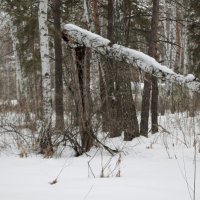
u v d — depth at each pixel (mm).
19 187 4562
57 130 7273
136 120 9539
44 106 7719
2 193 4285
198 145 7637
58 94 10477
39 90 9531
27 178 5078
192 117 9727
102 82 7730
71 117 7305
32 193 4262
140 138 9375
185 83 6395
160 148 7867
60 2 13078
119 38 9469
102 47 7078
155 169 5621
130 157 6820
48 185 4648
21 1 12531
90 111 7211
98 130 7406
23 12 12938
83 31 7211
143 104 10234
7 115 9914
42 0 8039
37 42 14289
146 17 13305
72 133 7312
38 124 8375
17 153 7301
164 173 5305
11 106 10664
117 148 7641
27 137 8438
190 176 5094
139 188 4398
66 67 7371
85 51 7262
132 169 5641
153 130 10727
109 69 7551
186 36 17641
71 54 7262
